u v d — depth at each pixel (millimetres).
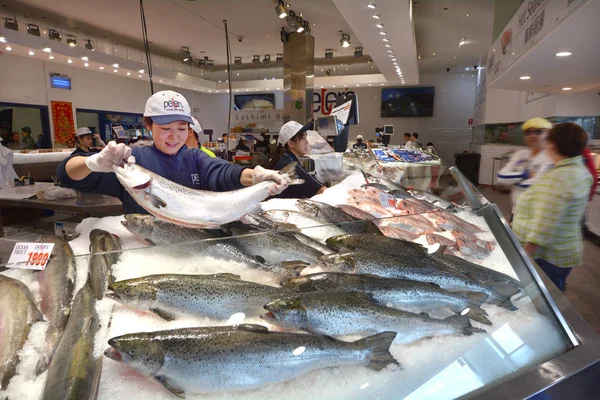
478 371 928
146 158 1572
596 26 2893
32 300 958
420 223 1587
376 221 1524
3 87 8602
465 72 13961
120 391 746
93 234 1277
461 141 14500
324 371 867
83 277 1002
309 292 1037
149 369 758
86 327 855
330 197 2102
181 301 960
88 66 7805
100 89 11086
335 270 1209
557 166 2148
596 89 6230
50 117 9680
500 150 10016
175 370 771
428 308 1153
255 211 1198
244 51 10836
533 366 967
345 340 961
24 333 863
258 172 1281
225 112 14875
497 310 1194
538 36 3488
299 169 2400
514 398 841
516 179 2430
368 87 14812
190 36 9141
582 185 2062
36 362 796
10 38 5613
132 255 1071
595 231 4719
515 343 1045
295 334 899
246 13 7387
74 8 7082
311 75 8539
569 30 2998
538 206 2182
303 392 812
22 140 9141
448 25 8164
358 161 3398
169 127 1531
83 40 9086
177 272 1064
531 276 1350
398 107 14695
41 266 1046
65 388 700
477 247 1522
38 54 6387
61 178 1404
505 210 4613
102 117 11227
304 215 1692
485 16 7477
